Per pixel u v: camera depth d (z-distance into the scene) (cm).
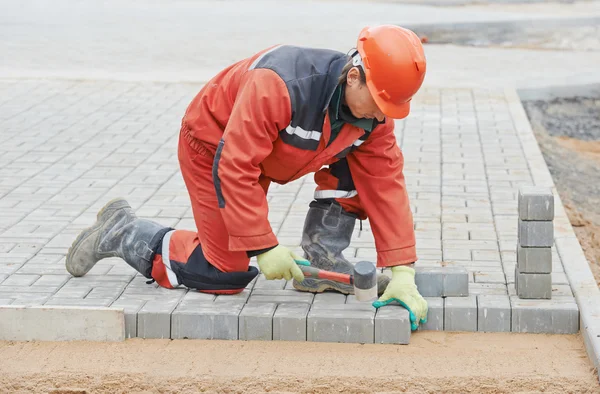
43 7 2533
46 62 1577
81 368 527
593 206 959
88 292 598
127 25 2148
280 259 529
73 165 940
